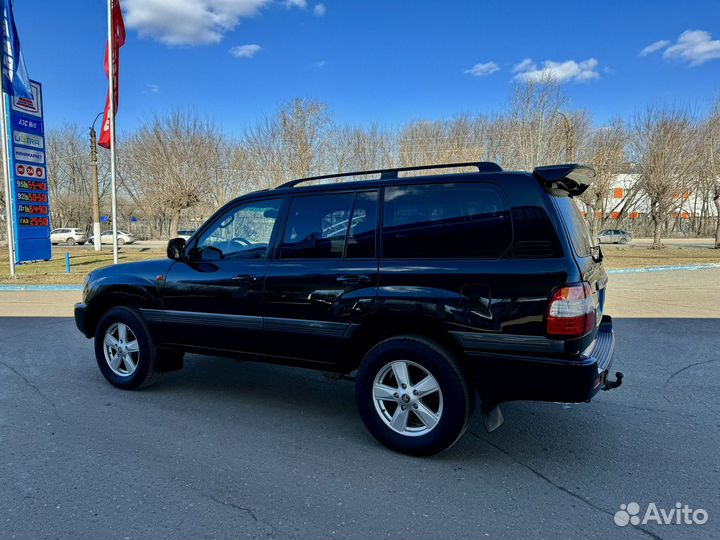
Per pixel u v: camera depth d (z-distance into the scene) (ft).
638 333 23.20
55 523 8.48
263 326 12.69
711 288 39.78
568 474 10.27
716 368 17.71
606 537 8.14
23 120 56.59
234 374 17.48
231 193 91.97
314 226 12.40
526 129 75.25
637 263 63.26
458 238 10.62
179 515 8.75
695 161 84.64
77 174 176.96
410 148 106.11
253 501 9.21
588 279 10.15
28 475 10.12
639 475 10.22
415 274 10.76
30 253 57.98
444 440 10.52
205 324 13.67
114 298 15.64
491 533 8.25
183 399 14.84
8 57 50.75
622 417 13.33
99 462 10.72
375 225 11.55
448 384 10.41
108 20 48.78
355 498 9.34
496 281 10.01
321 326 11.84
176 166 84.53
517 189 10.27
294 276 12.24
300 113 81.97
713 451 11.30
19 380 16.61
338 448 11.50
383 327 11.44
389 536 8.16
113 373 15.78
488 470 10.43
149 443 11.72
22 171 56.80
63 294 40.34
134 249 110.63
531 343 9.74
